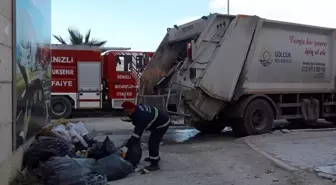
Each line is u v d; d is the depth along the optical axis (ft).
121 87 53.52
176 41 33.06
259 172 19.49
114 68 53.26
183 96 28.86
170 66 33.63
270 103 32.09
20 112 17.56
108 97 53.57
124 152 20.12
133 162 20.13
